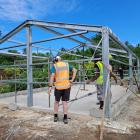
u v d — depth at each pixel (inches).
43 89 470.9
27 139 170.9
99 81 225.0
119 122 209.2
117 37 260.5
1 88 448.5
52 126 194.5
